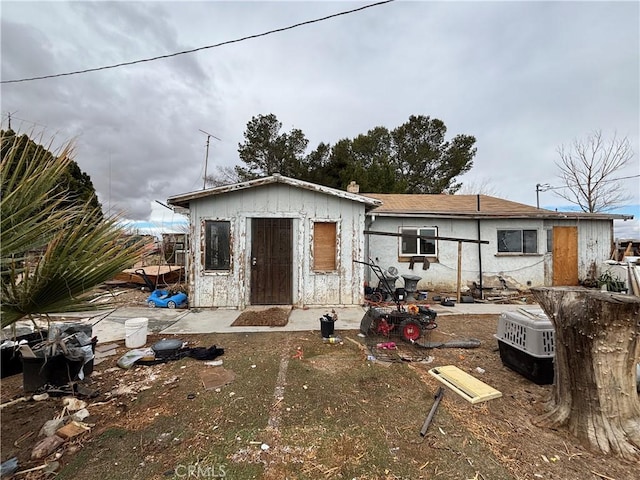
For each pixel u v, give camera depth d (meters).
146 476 1.75
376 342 4.20
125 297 7.69
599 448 2.00
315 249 6.52
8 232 1.47
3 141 1.71
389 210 9.02
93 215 1.83
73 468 1.80
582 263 9.33
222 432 2.17
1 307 1.52
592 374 2.10
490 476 1.76
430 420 2.33
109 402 2.59
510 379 3.11
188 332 4.70
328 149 21.41
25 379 2.73
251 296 6.36
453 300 7.19
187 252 7.52
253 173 21.23
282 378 3.08
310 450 1.98
